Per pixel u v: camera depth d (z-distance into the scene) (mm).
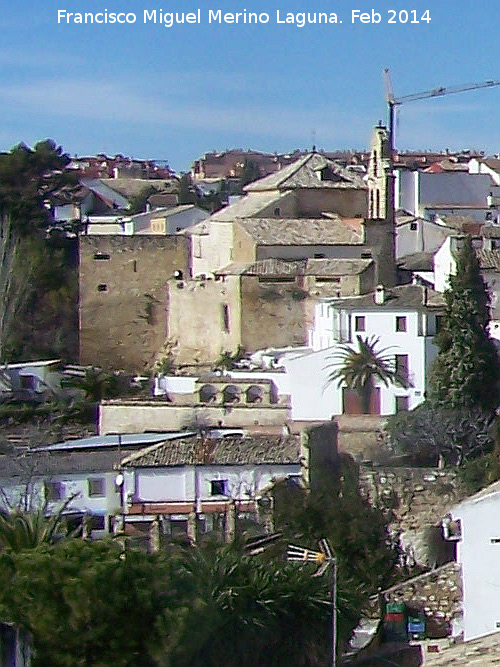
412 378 91250
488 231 131625
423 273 118000
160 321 124938
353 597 48219
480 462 74938
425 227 139250
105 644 39375
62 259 129875
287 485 68000
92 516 70875
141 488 72625
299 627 44875
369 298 95188
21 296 124375
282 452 73438
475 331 87500
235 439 76125
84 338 124375
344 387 91562
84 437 90812
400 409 91125
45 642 39000
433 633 51844
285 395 94500
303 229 116625
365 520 61969
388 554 60375
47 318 126438
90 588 39156
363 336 91875
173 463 72938
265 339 110750
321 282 110125
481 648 32594
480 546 48656
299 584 45438
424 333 91250
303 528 61562
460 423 83000
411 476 73062
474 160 197875
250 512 67875
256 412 91562
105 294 124812
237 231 116188
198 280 114688
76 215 162625
